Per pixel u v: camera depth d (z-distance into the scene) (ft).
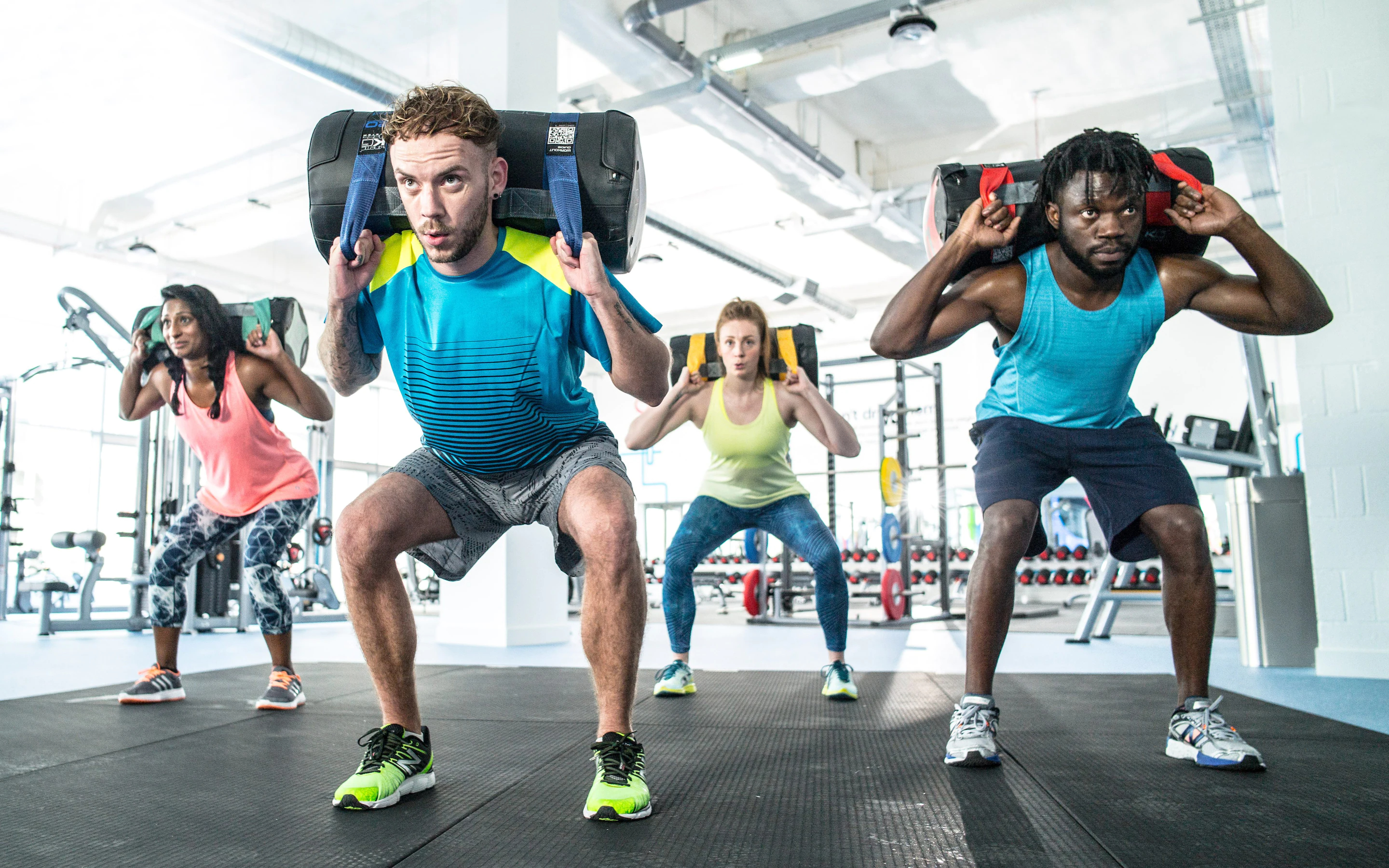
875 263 35.42
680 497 42.60
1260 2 17.16
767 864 3.80
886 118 26.04
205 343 8.22
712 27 20.72
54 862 3.92
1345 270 10.59
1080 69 22.66
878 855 3.91
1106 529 5.87
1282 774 5.32
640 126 23.65
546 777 5.42
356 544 4.71
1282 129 10.98
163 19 18.92
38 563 26.40
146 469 19.58
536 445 5.04
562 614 15.66
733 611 29.22
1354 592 10.40
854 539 34.71
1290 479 11.28
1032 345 5.62
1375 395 10.39
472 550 5.44
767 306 39.81
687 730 6.97
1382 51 10.62
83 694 9.23
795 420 9.11
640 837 4.19
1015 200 5.26
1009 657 12.77
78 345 31.37
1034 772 5.42
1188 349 33.47
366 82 18.34
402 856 3.94
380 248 4.74
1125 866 3.76
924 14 16.96
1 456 29.09
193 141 24.90
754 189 28.17
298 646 15.70
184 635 18.40
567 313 4.67
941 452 21.89
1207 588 5.61
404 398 5.04
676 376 9.81
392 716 4.96
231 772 5.67
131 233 26.30
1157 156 5.34
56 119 23.18
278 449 8.73
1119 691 8.95
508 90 15.02
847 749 6.19
